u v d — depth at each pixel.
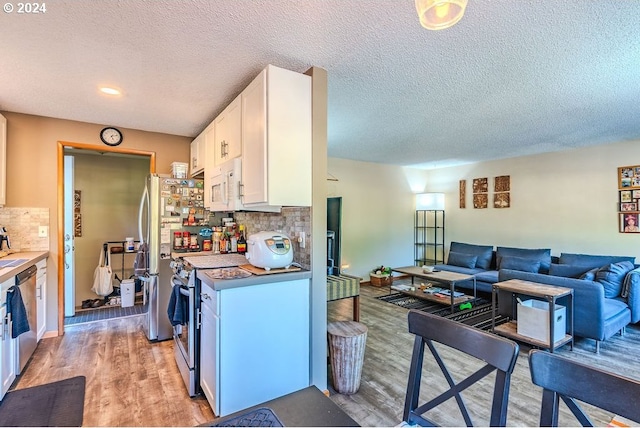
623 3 1.43
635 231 4.03
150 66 2.07
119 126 3.46
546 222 4.89
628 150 4.10
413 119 3.18
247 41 1.77
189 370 2.15
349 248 5.70
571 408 0.84
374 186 6.01
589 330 2.97
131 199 4.93
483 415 2.00
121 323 3.64
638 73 2.15
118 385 2.29
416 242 6.67
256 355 1.94
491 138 3.97
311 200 2.12
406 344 3.12
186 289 2.34
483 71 2.14
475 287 4.42
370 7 1.47
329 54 1.92
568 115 3.04
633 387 0.76
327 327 2.38
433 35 1.71
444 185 6.42
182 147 3.84
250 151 2.15
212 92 2.50
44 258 3.06
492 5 1.45
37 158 3.14
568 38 1.73
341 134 3.77
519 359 2.82
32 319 2.71
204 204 3.23
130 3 1.43
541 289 3.03
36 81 2.29
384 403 2.12
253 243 2.19
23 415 1.93
